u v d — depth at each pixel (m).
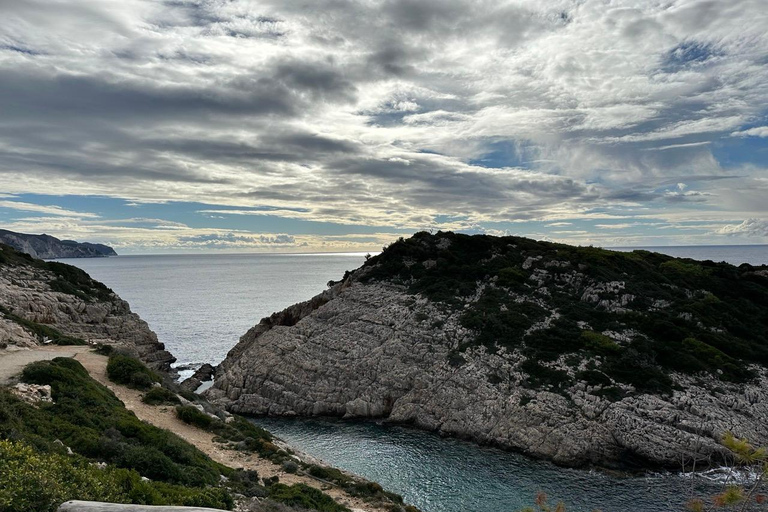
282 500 23.31
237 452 31.70
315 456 45.19
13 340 42.31
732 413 46.09
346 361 61.97
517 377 52.75
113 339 70.25
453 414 51.94
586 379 50.44
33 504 10.97
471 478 41.00
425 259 82.06
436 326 63.31
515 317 61.62
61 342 47.53
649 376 50.00
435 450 47.12
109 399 30.69
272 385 61.72
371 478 40.88
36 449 17.59
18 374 29.64
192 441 31.25
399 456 45.62
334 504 25.48
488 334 59.59
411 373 57.62
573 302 65.25
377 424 54.91
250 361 66.81
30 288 66.88
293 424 55.44
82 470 15.15
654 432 43.94
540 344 56.72
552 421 46.78
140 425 26.39
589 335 56.59
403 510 28.47
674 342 56.12
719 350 54.69
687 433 43.25
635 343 55.12
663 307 63.91
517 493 38.31
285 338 69.06
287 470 30.34
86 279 82.75
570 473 42.16
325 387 59.78
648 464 42.84
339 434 51.78
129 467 20.61
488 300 66.62
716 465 41.62
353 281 81.56
